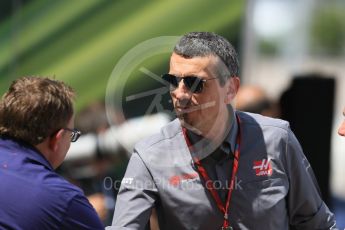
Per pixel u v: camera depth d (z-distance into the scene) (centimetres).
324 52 5600
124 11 1052
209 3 1084
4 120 592
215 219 642
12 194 569
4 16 1030
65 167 1001
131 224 635
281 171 656
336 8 5934
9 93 601
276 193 650
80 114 1024
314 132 1198
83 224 584
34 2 1034
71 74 1041
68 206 576
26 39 1035
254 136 661
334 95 1207
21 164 582
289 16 5366
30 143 593
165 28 1066
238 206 644
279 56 5294
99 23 1046
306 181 673
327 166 1205
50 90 597
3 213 564
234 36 1104
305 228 699
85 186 1004
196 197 641
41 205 567
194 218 643
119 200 653
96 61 1045
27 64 1037
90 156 1009
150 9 1060
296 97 1200
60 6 1038
